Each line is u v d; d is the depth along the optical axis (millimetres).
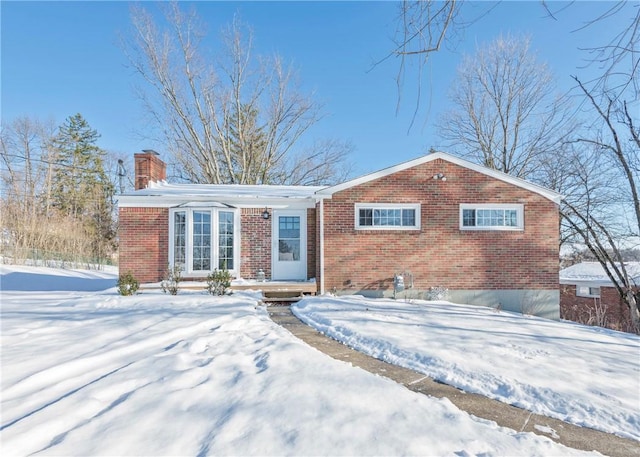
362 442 2463
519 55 21641
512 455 2438
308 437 2510
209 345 4934
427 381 4047
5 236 19125
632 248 14719
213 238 10922
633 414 3230
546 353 5020
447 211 10547
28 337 5102
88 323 6004
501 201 10594
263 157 26078
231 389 3348
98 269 21703
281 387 3402
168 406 2969
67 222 22484
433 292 10273
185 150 24531
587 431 3006
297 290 10375
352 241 10414
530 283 10484
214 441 2451
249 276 11258
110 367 3951
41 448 2348
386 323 6645
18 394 3193
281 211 11438
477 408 3396
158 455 2287
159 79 22625
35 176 26938
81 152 35750
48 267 18875
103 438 2471
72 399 3049
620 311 14445
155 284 10531
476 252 10508
